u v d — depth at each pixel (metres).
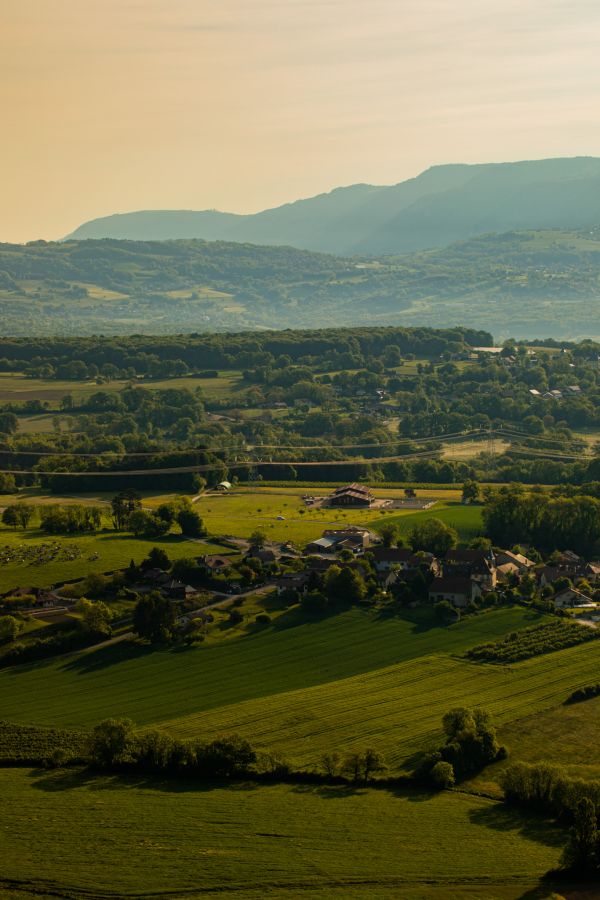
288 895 150.38
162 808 175.62
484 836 167.12
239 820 171.25
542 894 151.50
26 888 152.00
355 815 173.25
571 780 173.62
